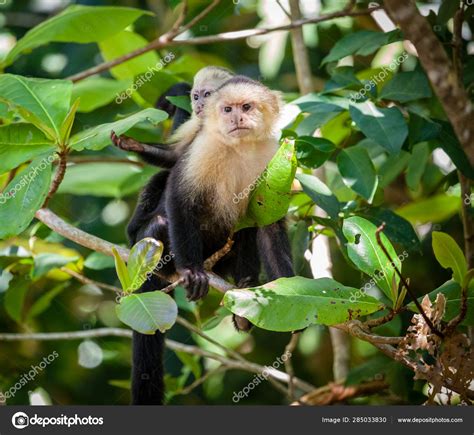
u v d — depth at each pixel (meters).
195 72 10.59
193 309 8.68
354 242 5.84
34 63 11.25
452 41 7.86
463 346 5.60
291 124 8.09
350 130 8.66
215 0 8.22
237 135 7.34
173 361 10.52
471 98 7.84
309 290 5.55
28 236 9.84
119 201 10.41
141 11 8.20
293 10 9.56
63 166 6.29
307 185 6.81
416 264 9.95
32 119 6.16
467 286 5.62
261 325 5.41
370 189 7.25
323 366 10.81
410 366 5.66
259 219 6.44
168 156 7.96
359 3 10.09
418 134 7.42
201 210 7.61
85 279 8.54
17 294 8.79
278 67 10.75
